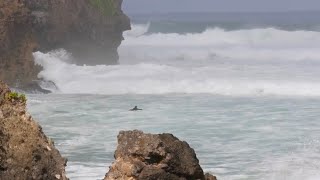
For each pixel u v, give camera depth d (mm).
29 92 111375
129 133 34406
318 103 94812
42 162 30188
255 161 59875
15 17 117000
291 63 152125
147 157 33094
